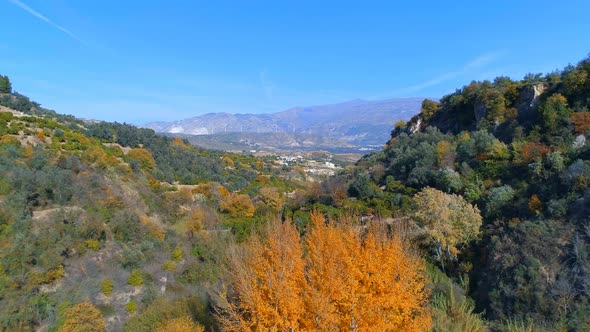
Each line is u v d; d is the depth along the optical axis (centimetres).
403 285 1719
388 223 3753
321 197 5481
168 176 7075
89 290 3512
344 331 1488
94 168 5412
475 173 4266
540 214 3036
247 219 5456
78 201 4400
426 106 6875
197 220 5188
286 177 10494
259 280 1770
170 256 4459
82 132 7006
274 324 1492
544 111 4212
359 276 1538
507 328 2088
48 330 2953
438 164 4859
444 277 2933
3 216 3516
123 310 3503
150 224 4812
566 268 2470
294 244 2144
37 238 3531
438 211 3378
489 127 5088
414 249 3025
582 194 2912
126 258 4069
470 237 3378
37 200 4059
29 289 3142
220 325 2197
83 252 3847
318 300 1410
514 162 4006
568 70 4678
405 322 1612
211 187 7081
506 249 2891
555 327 2167
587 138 3750
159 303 2981
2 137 5006
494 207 3534
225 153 12762
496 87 5569
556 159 3397
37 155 4681
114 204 4753
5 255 3200
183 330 2217
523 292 2472
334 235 2005
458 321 1930
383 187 5325
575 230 2666
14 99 7262
